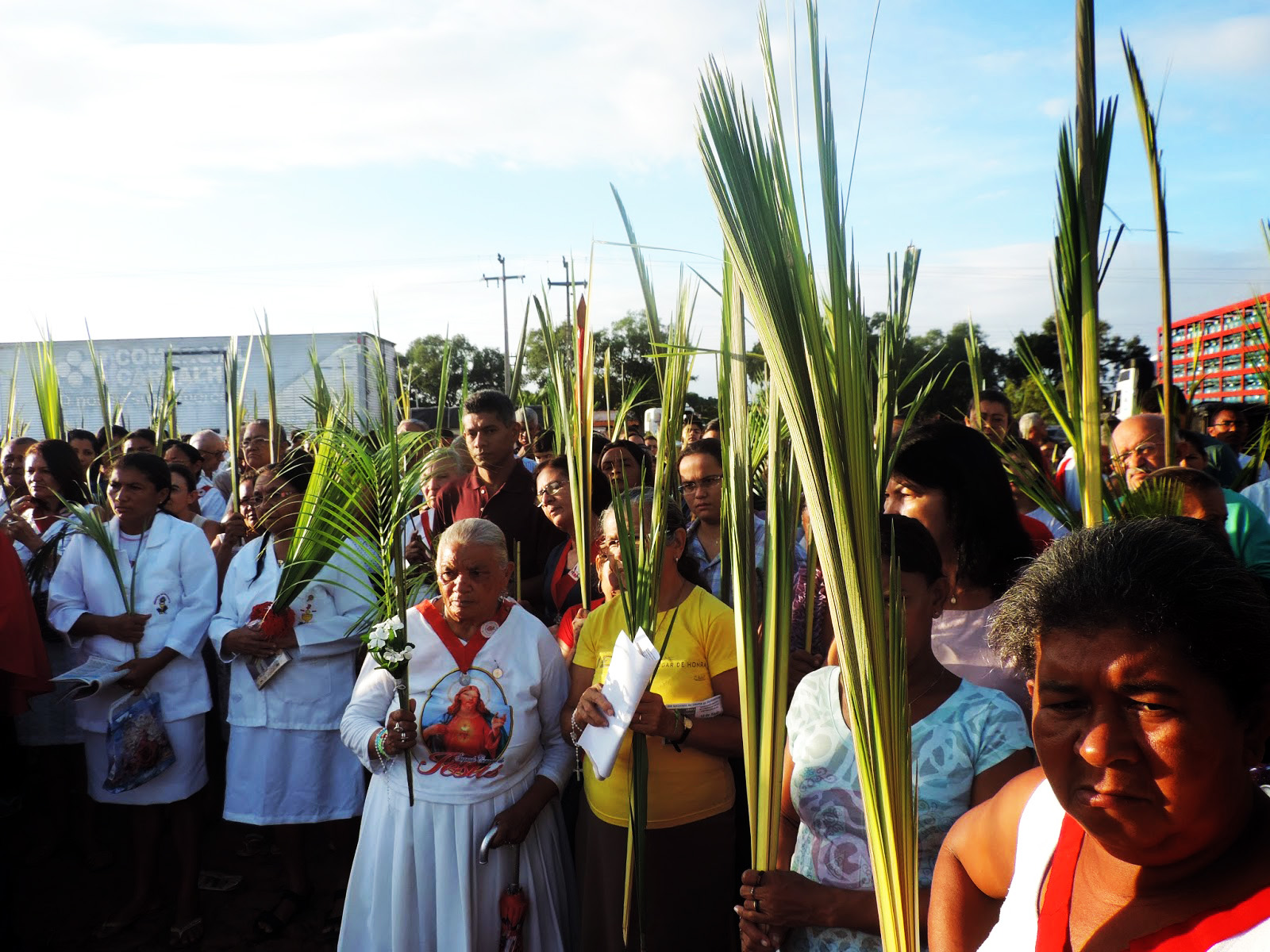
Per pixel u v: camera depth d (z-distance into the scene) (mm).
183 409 13531
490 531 2854
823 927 1704
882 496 1365
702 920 2557
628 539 2207
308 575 3543
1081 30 1487
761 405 2123
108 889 4188
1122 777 725
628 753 2553
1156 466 3092
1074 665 746
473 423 4348
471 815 2775
